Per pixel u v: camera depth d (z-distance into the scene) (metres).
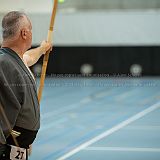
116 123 16.31
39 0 28.66
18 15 5.57
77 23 32.06
